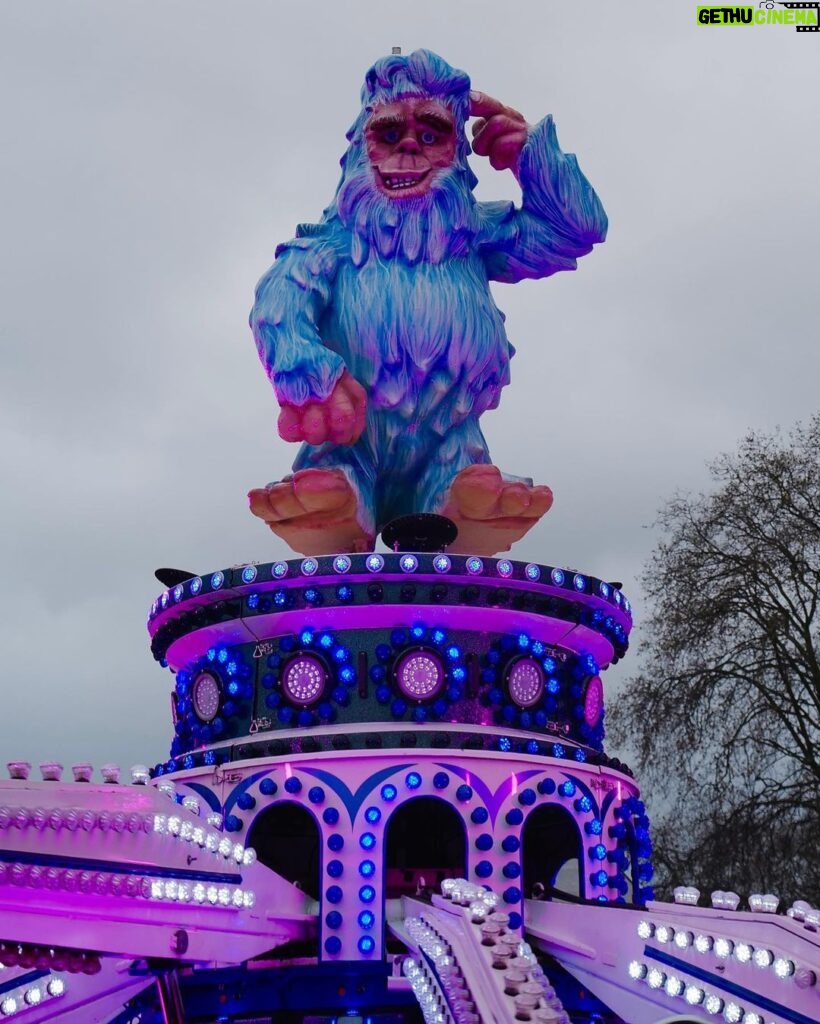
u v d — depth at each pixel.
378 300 24.36
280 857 25.47
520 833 20.88
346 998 19.73
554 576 22.59
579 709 23.80
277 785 20.78
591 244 26.27
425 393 24.58
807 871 32.53
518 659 22.62
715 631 33.97
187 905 14.70
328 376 23.36
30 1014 15.43
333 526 24.20
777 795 32.44
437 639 21.97
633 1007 15.13
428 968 13.94
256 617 22.44
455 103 25.66
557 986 19.19
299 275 24.28
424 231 24.72
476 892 14.57
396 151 25.11
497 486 24.12
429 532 22.66
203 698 23.25
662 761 34.03
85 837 12.80
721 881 32.75
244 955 17.20
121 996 18.45
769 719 32.91
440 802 21.08
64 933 13.08
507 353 25.92
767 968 12.31
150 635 25.55
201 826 15.15
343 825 20.42
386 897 20.47
